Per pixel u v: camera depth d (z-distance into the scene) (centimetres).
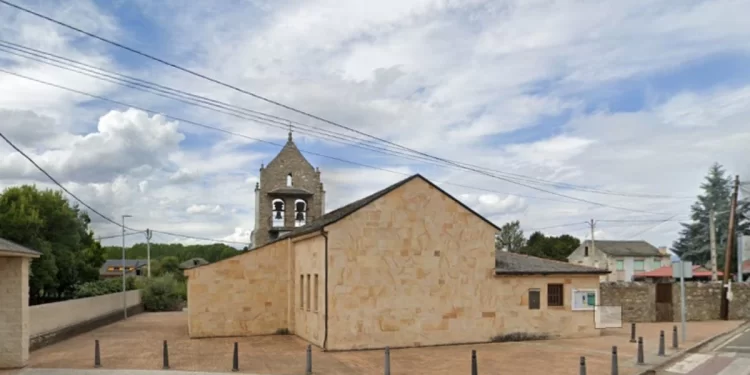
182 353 2164
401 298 2339
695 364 1850
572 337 2595
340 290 2258
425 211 2414
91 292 4400
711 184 6462
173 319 4016
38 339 2338
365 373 1747
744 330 2917
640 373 1703
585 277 2655
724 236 6219
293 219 3953
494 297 2494
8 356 1820
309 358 1730
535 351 2184
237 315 2789
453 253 2441
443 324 2392
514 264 2639
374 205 2336
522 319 2530
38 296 4372
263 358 2036
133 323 3650
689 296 3409
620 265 7319
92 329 3178
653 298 3347
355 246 2295
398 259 2350
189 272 2745
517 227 8519
